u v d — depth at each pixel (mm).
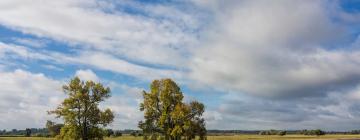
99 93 52281
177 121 58656
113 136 126500
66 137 50781
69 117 50125
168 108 59438
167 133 58188
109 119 52312
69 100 50562
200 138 60062
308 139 131125
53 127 53812
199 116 60469
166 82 59438
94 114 51594
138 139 116500
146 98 59344
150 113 58781
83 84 51906
